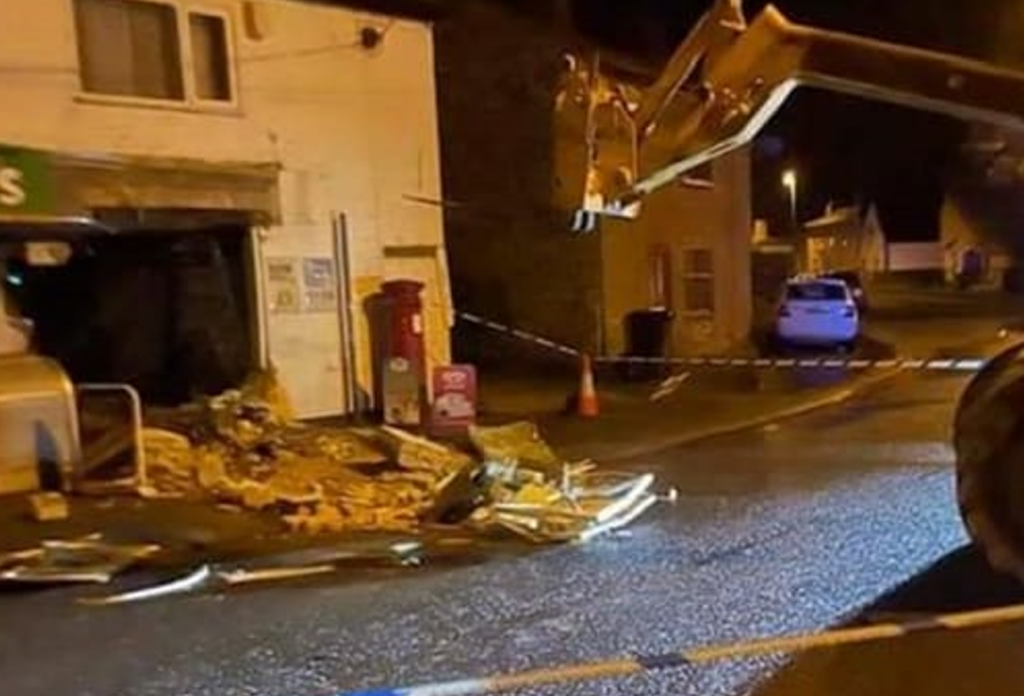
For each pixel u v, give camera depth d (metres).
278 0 13.85
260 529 8.66
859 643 5.72
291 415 13.45
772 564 7.42
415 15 15.52
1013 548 5.67
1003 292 51.75
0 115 11.41
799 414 15.17
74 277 13.93
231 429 11.42
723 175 23.88
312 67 14.32
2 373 9.85
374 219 15.11
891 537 8.04
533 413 15.00
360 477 10.24
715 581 7.05
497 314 20.47
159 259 13.98
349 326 14.67
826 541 8.00
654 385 17.84
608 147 4.98
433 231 15.95
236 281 13.79
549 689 5.20
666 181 5.09
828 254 52.97
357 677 5.54
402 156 15.49
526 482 9.28
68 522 8.77
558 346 18.48
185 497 9.52
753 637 5.92
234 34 13.44
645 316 19.55
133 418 10.05
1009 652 5.55
